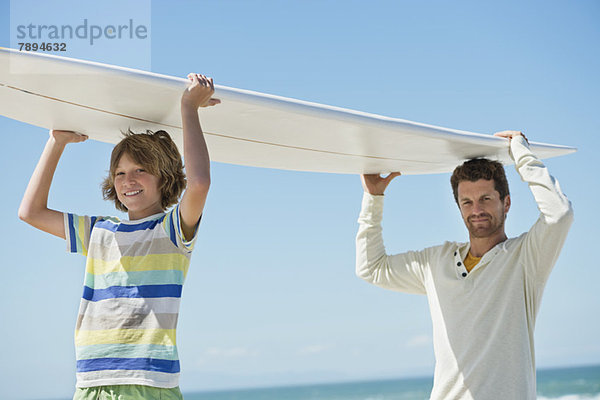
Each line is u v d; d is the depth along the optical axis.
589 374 38.41
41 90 2.35
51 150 2.78
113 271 2.38
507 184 2.97
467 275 2.86
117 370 2.22
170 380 2.23
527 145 2.85
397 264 3.28
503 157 3.12
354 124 2.55
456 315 2.82
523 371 2.62
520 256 2.74
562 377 37.84
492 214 2.88
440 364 2.83
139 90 2.31
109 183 2.80
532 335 2.71
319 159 3.21
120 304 2.32
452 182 3.08
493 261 2.80
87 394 2.23
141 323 2.29
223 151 3.11
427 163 3.24
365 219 3.45
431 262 3.08
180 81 2.29
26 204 2.66
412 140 2.78
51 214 2.63
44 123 2.71
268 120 2.58
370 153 3.04
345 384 47.06
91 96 2.38
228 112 2.52
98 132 2.82
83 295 2.39
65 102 2.46
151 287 2.32
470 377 2.69
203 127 2.74
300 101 2.45
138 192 2.54
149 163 2.55
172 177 2.64
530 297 2.73
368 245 3.40
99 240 2.47
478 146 2.87
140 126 2.74
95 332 2.30
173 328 2.30
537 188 2.71
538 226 2.68
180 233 2.36
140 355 2.24
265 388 46.91
